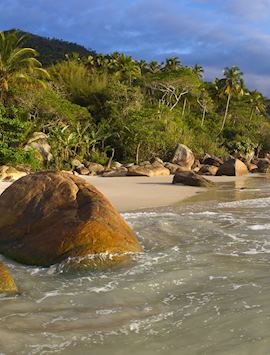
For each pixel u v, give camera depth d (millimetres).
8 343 4168
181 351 3965
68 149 38344
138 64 74312
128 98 50469
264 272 6570
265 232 9695
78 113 45312
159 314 4918
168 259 7355
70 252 7008
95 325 4621
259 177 34781
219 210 13445
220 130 65375
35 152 32750
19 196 8320
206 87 71875
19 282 6219
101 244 7137
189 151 45188
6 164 28844
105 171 35969
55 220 7660
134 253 7402
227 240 8891
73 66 59656
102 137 44031
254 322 4598
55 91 50719
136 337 4297
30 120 39656
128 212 13047
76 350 4031
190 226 10344
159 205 14969
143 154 46125
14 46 38062
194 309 5055
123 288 5887
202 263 7102
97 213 7562
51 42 111875
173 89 60812
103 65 65812
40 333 4410
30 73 41531
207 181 24062
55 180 8484
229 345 4059
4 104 39062
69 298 5516
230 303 5219
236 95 73688
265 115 94625
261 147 70062
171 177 31922
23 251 7355
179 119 56688
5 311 5043
